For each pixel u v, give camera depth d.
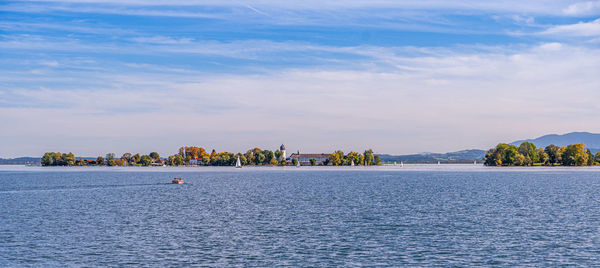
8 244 57.78
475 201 106.00
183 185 174.00
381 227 69.06
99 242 58.97
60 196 124.00
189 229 68.25
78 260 50.09
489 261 49.16
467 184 173.38
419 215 82.06
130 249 55.09
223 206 98.12
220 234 64.06
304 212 87.06
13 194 130.88
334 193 132.25
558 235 62.00
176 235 63.47
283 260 50.00
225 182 197.12
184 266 47.91
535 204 98.81
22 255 52.19
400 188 152.50
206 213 86.31
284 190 145.50
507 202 103.38
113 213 86.50
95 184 181.50
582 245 55.84
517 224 71.25
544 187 152.12
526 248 54.53
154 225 72.12
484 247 55.22
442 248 54.81
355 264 48.25
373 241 58.91
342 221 75.19
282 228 68.62
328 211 88.44
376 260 49.72
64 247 56.12
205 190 146.62
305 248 55.31
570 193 127.12
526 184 169.50
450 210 89.06
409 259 50.06
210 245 57.09
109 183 189.38
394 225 70.88
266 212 87.38
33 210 91.50
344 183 185.75
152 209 93.00
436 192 134.00
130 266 47.91
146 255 52.25
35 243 58.41
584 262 48.50
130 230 67.62
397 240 59.38
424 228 68.00
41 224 73.31
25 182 199.62
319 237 61.56
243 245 57.00
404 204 100.12
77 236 62.94
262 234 63.91
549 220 75.12
